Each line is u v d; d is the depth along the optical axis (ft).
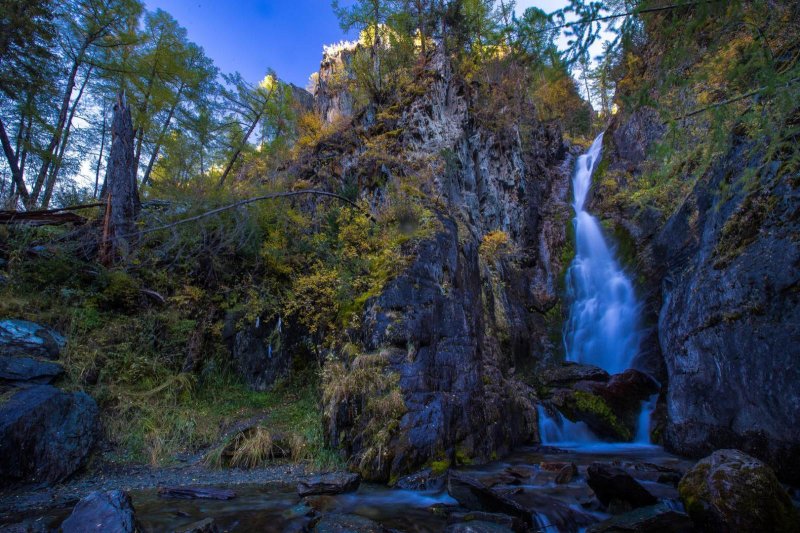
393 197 33.30
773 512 12.67
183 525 14.51
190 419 24.58
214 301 30.96
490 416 25.59
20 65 40.73
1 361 20.39
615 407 30.22
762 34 10.60
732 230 23.15
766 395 18.56
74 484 18.47
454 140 40.93
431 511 16.60
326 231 34.35
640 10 9.57
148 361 25.93
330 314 29.40
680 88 12.14
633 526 14.05
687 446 23.27
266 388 29.32
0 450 17.01
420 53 50.37
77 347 23.90
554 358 40.55
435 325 25.21
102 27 46.68
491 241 38.32
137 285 28.66
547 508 16.47
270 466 21.71
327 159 44.68
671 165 14.84
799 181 19.62
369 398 21.86
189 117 53.26
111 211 30.37
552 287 46.44
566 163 62.80
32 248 27.71
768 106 12.34
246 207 32.53
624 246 43.16
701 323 23.25
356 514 16.17
